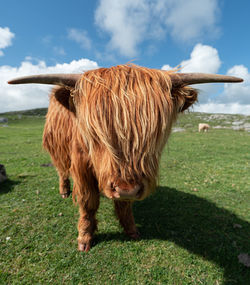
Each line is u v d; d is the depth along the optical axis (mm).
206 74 1853
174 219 3758
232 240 3199
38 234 3170
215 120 64062
